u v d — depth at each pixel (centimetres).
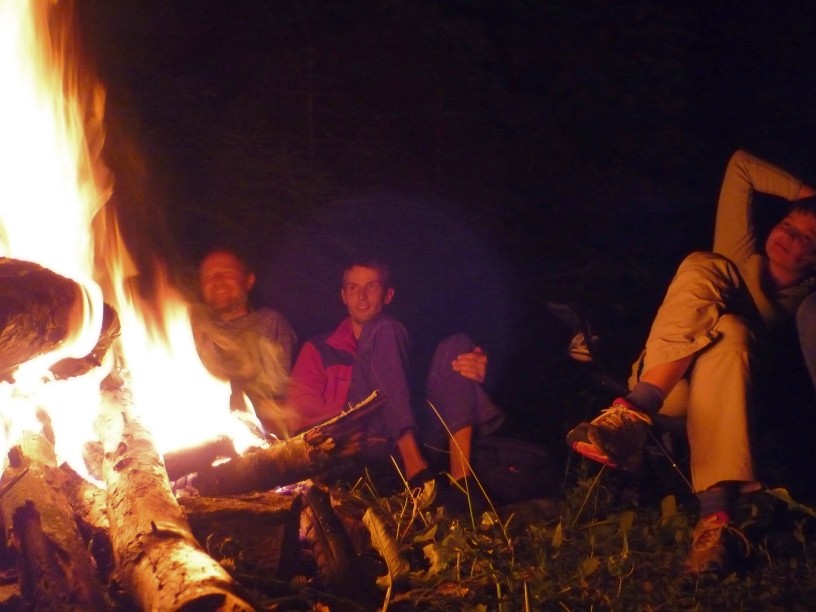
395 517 323
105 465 294
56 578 247
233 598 216
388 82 723
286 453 310
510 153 722
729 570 319
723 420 335
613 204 707
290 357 447
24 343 273
